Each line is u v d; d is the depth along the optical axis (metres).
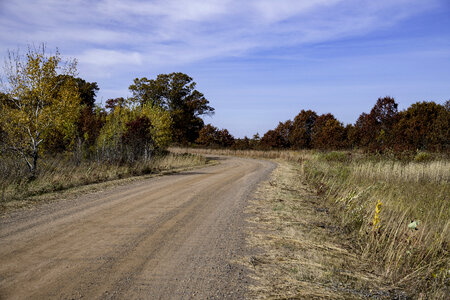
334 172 18.05
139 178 15.98
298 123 53.84
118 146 22.03
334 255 5.98
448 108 35.66
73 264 4.85
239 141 55.28
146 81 51.94
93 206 9.06
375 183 13.84
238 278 4.68
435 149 24.92
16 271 4.48
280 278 4.76
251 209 9.50
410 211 9.45
